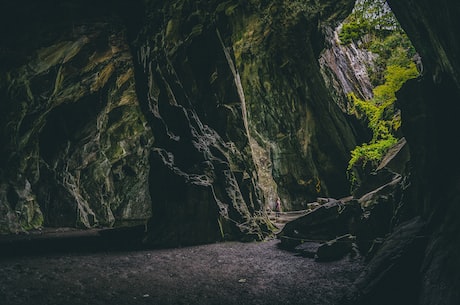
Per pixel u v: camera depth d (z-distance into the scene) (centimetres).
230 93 1806
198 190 1438
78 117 2212
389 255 645
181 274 872
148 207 3025
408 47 1734
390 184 1095
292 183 2628
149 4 1547
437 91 728
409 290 588
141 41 1634
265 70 2441
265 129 2636
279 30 2153
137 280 804
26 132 1931
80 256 1091
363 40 2883
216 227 1423
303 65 2383
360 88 2697
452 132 696
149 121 1705
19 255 1090
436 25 611
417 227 678
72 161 2361
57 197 2222
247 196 1650
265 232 1568
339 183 2448
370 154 1612
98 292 699
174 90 1717
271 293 710
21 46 1511
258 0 1836
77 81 1983
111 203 2825
